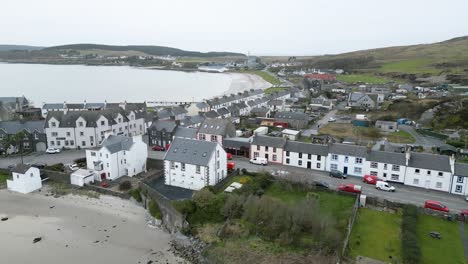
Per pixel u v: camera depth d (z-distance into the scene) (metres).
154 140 100.12
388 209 61.16
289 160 83.50
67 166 83.81
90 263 50.25
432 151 93.69
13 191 73.88
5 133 95.12
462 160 86.56
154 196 64.81
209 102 157.88
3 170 81.75
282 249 50.19
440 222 56.97
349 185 68.12
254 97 196.50
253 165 83.31
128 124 111.62
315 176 76.19
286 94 199.62
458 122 123.75
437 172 69.19
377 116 145.12
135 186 74.06
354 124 130.62
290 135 106.19
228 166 79.25
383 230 53.97
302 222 52.97
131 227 60.41
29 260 50.72
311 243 50.09
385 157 74.31
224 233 54.72
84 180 75.38
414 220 55.03
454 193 68.38
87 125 99.50
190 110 150.62
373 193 67.38
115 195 71.38
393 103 161.75
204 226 57.22
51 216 63.69
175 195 66.94
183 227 57.28
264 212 55.38
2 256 51.53
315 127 127.50
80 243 55.38
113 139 81.44
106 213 65.06
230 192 63.53
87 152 78.44
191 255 51.97
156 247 54.50
